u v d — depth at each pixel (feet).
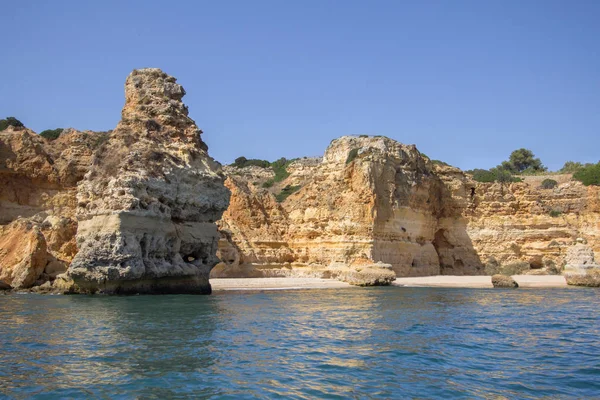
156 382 54.13
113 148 134.92
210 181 144.46
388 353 69.41
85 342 70.18
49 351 65.10
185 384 53.88
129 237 120.26
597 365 65.16
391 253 234.79
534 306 121.70
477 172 347.36
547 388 55.93
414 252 248.11
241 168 380.78
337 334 81.46
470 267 262.88
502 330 87.92
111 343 69.87
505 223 265.13
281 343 73.67
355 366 62.69
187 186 138.62
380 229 232.12
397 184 244.83
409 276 241.14
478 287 184.34
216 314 97.76
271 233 232.53
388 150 246.68
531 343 77.66
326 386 54.90
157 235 126.72
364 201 229.04
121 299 115.85
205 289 141.59
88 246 121.80
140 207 123.85
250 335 78.33
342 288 177.58
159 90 151.74
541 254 255.70
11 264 142.72
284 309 110.32
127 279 120.78
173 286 132.67
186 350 67.21
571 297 144.66
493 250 262.67
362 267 203.31
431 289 173.99
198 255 143.43
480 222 268.21
